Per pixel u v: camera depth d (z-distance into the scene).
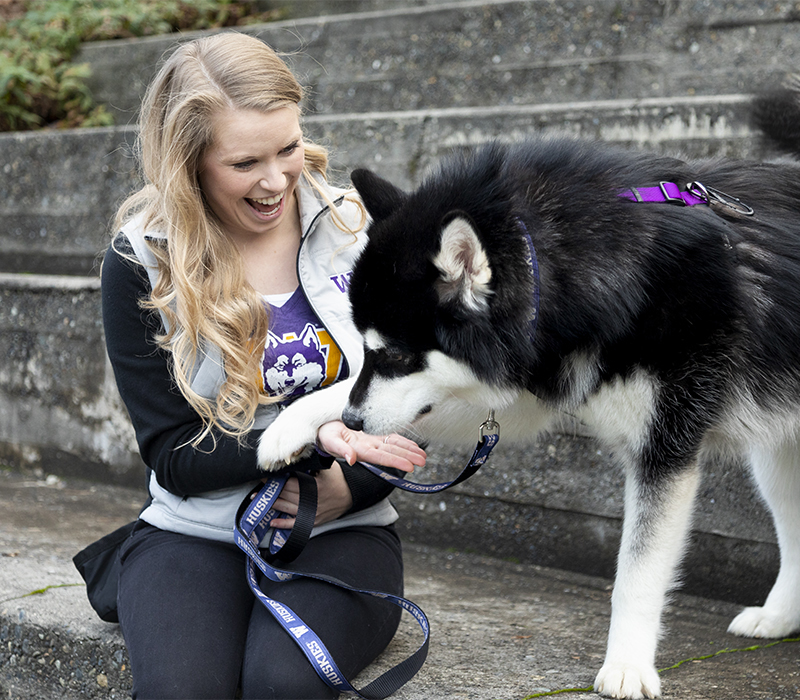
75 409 4.23
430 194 2.23
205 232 2.11
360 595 2.08
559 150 2.26
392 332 2.19
